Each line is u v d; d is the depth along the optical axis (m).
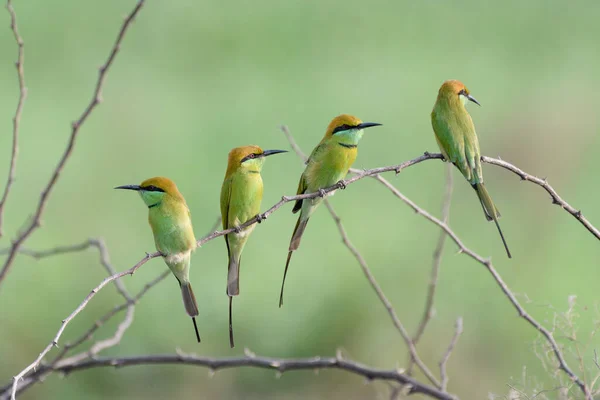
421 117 17.00
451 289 11.72
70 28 19.34
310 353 10.73
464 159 7.18
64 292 11.01
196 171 14.80
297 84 18.30
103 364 7.24
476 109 17.28
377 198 14.09
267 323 10.87
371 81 18.55
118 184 14.35
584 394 5.93
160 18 20.42
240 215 7.49
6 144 15.23
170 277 11.30
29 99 16.67
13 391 4.95
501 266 12.42
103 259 7.27
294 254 12.27
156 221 6.56
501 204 14.26
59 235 12.78
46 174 14.46
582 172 15.37
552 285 12.15
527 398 5.93
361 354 10.72
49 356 10.28
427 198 14.16
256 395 10.44
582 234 13.52
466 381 10.43
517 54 20.27
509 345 10.88
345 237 7.41
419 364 7.24
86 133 15.73
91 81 17.56
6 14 19.48
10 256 6.21
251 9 21.36
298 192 7.73
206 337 10.72
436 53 20.09
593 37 21.25
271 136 16.02
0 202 6.20
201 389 10.37
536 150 15.92
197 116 16.67
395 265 12.12
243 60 19.28
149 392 10.25
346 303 11.04
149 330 10.57
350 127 7.50
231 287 7.42
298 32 20.66
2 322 10.41
